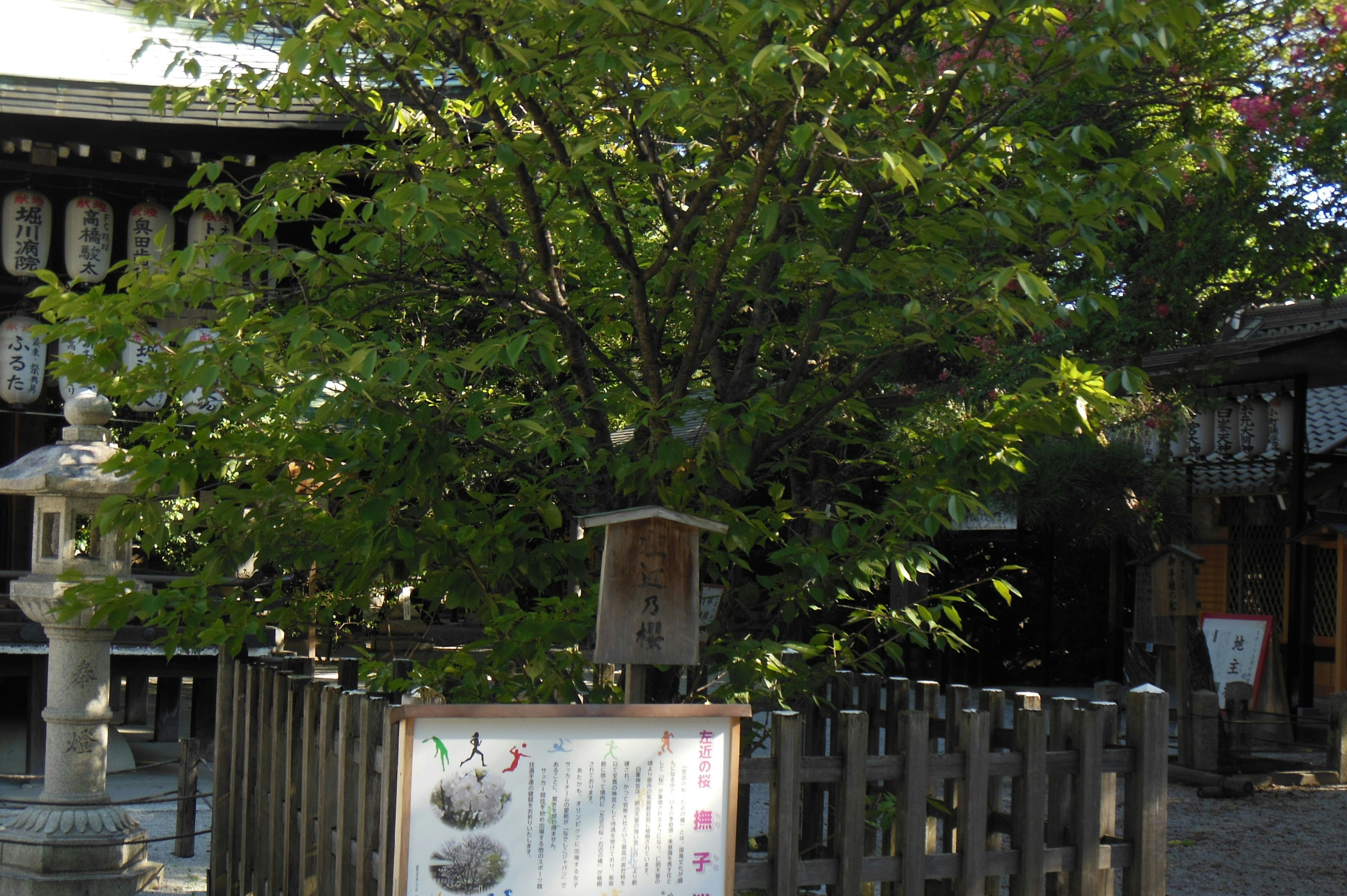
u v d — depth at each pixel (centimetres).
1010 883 484
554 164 518
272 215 459
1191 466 1535
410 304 570
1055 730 493
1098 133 475
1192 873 763
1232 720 1153
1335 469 1609
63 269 1085
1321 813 965
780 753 435
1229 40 957
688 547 447
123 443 1024
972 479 523
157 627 1030
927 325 469
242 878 599
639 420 507
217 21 489
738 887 432
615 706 411
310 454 473
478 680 506
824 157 492
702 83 453
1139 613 1258
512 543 480
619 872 412
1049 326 473
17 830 661
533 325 505
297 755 540
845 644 536
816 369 569
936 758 462
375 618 666
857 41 491
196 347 438
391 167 517
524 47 456
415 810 394
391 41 487
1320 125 980
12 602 1016
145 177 1027
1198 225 1037
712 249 547
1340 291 1755
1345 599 1670
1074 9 500
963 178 462
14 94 917
